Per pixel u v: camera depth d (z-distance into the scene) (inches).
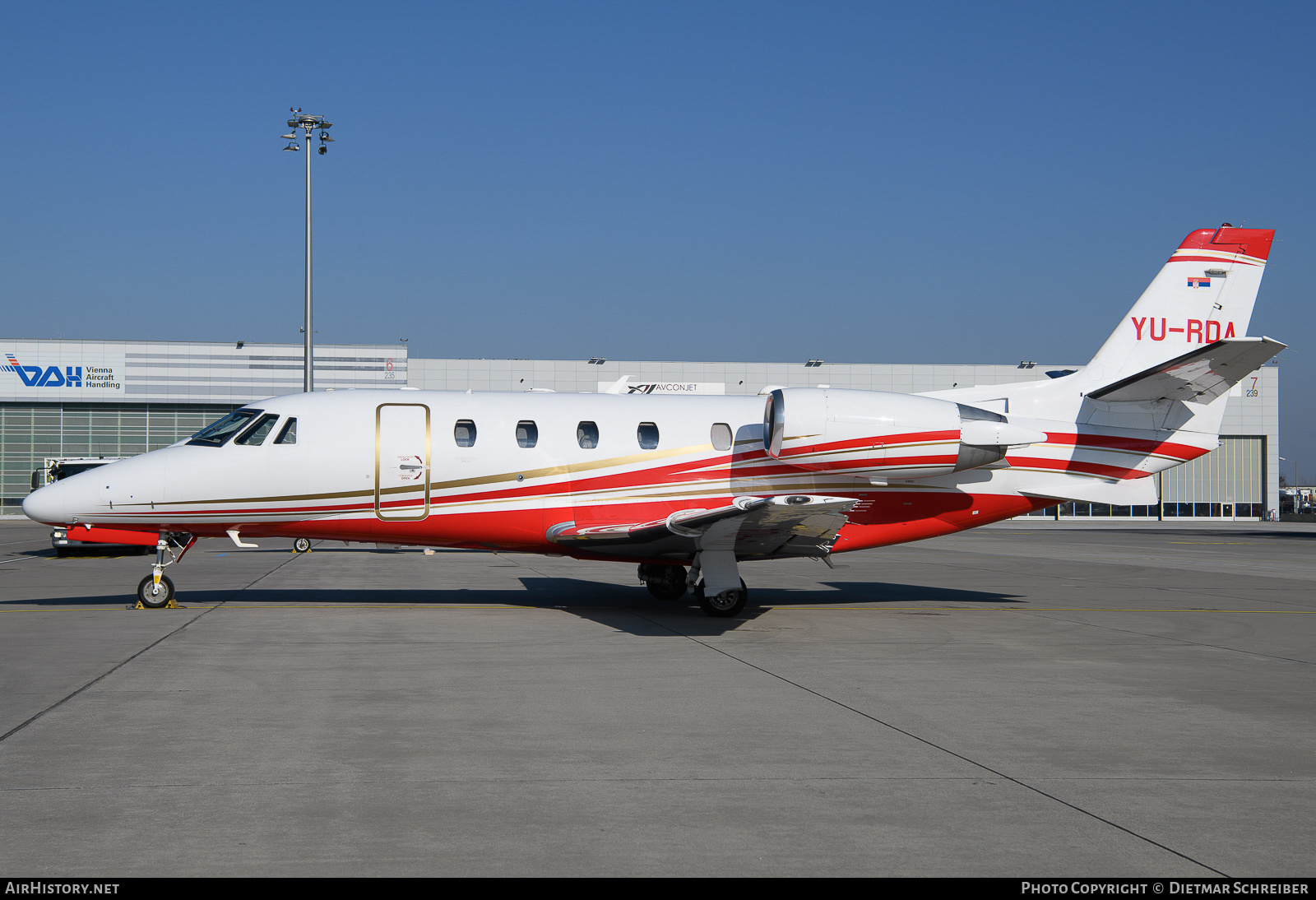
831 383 2313.0
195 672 353.7
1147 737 277.4
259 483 538.9
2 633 442.9
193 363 2124.8
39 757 243.0
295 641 428.5
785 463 569.3
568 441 561.0
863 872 176.2
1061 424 602.9
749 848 187.0
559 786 225.0
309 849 183.9
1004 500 597.3
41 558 1027.9
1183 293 620.1
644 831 195.8
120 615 511.5
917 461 561.0
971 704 317.4
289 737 265.0
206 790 218.4
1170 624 534.3
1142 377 558.6
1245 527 2215.8
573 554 574.6
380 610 544.1
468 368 2198.6
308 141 1291.8
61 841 186.9
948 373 2337.6
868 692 334.3
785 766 243.3
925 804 214.8
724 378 2284.7
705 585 524.4
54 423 2103.8
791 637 462.0
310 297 1304.1
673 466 567.8
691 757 250.4
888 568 936.3
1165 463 611.5
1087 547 1355.8
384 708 300.8
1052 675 370.3
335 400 558.3
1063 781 233.8
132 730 271.0
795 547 541.3
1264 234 623.2
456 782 226.5
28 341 2078.0
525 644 427.5
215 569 845.2
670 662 386.3
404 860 179.2
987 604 625.3
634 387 1980.8
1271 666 397.7
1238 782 235.3
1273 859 185.3
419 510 550.9
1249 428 2488.9
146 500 529.7
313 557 1028.5
